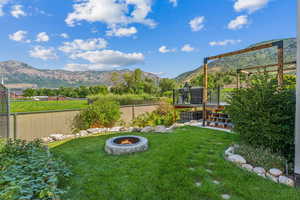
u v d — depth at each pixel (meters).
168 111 9.38
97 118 7.12
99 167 3.15
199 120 8.27
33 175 2.36
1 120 4.25
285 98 3.32
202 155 3.58
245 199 2.15
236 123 4.00
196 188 2.39
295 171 2.49
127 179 2.69
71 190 2.40
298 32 2.42
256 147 3.60
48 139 5.18
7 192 1.79
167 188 2.41
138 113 9.69
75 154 3.90
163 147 4.19
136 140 4.38
